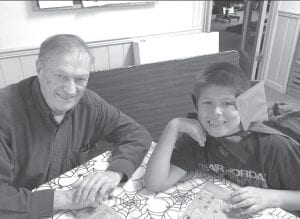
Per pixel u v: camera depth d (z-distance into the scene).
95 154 1.42
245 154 0.90
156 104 2.14
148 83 2.09
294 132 0.99
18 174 1.05
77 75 0.93
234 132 0.89
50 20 2.03
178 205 0.81
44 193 0.82
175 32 2.53
